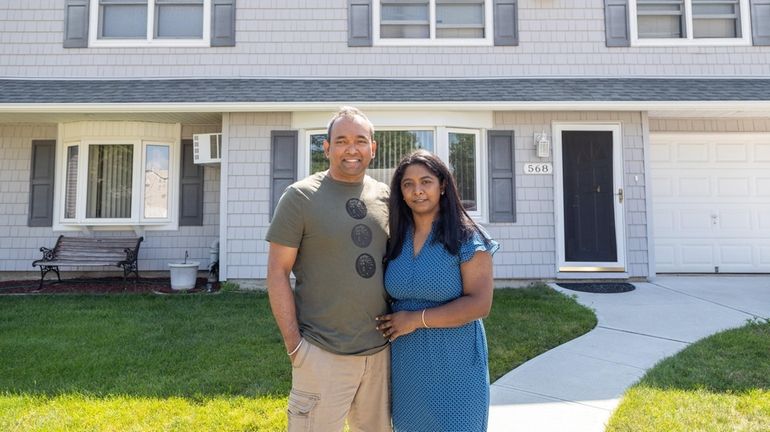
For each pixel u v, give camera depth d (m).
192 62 6.96
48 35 6.97
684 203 6.92
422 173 1.74
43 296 5.73
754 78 6.88
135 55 6.95
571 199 6.52
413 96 6.19
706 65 6.95
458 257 1.69
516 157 6.46
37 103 5.91
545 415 2.60
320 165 6.35
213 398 2.78
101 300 5.48
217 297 5.70
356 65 6.98
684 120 6.94
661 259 6.87
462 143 6.43
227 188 6.32
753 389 2.85
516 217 6.39
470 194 6.42
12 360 3.42
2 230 7.02
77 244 6.63
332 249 1.68
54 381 3.04
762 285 6.00
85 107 5.95
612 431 2.40
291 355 1.65
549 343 3.79
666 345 3.72
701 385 2.92
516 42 6.96
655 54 6.96
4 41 6.93
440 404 1.66
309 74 6.95
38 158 7.09
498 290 5.91
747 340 3.72
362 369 1.73
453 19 7.12
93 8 7.00
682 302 5.07
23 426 2.44
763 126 6.93
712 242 6.88
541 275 6.32
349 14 7.02
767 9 7.05
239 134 6.37
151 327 4.29
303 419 1.66
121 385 2.97
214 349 3.67
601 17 7.00
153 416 2.56
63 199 7.02
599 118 6.48
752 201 6.91
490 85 6.64
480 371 1.71
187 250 7.15
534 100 6.06
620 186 6.41
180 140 7.19
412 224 1.80
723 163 6.95
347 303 1.68
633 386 2.93
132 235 7.09
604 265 6.36
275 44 6.98
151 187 7.11
